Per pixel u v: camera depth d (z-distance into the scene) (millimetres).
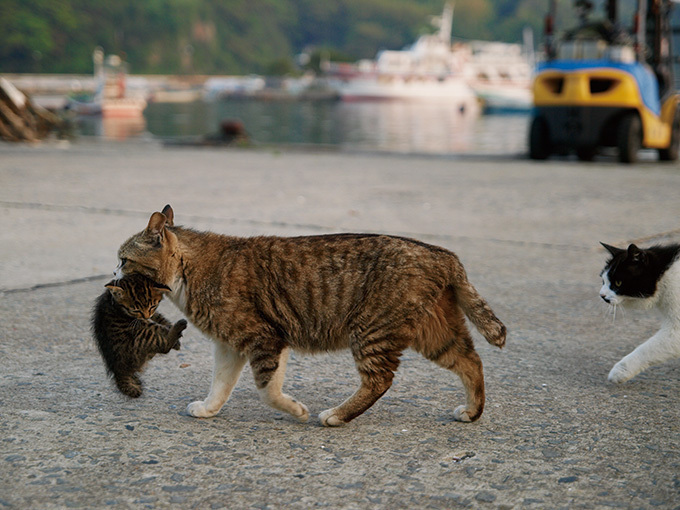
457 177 15250
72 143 22953
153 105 100062
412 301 4148
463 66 104562
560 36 19328
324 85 123062
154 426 4141
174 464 3676
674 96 18984
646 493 3449
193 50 175750
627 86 17172
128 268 4461
